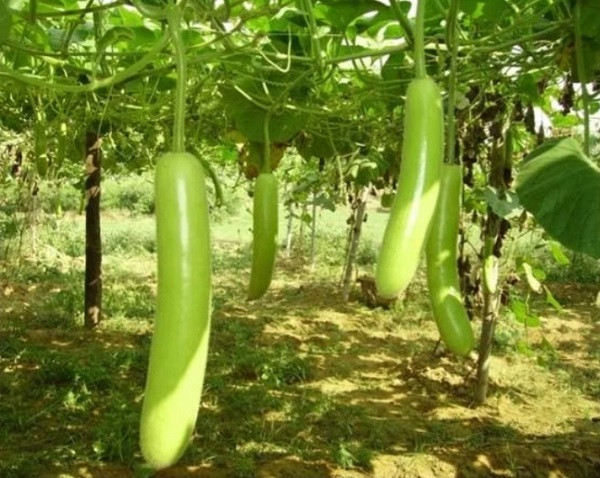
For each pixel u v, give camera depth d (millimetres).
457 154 5516
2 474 5414
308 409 7000
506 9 2883
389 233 1413
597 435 6723
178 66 1331
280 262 17438
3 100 5082
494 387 7809
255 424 6609
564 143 1946
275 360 8281
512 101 4527
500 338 9523
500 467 5820
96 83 1943
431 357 8898
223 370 8266
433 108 1445
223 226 25625
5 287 12195
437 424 6816
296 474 5660
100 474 5602
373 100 4180
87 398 7020
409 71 3607
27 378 7656
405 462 5816
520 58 3164
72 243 18062
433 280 1782
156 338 1244
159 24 3328
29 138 8117
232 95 3672
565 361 9352
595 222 1726
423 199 1411
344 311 11797
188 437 1230
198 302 1252
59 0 3006
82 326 9938
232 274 16141
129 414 6543
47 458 5758
